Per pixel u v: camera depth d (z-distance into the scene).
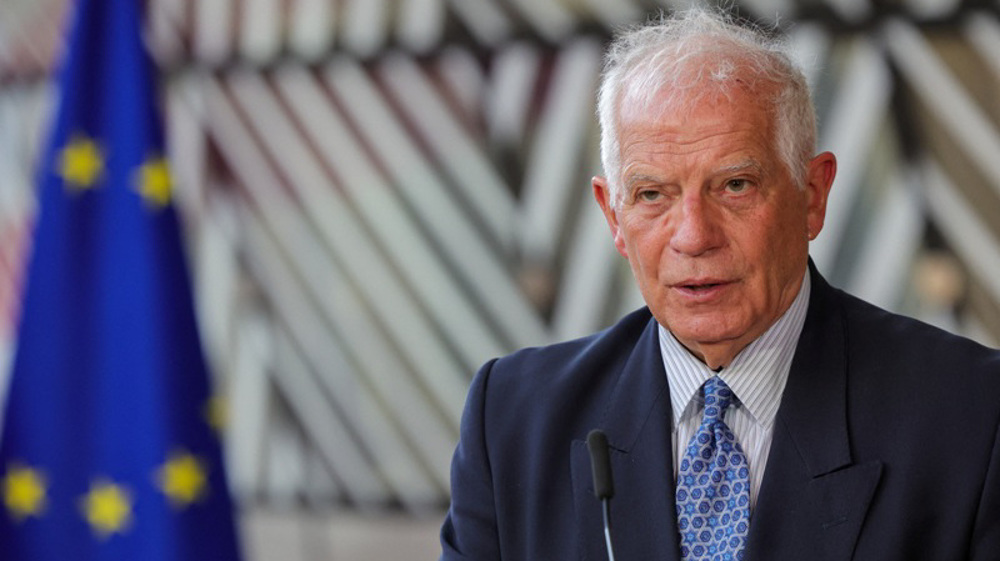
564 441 5.32
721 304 4.84
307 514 13.37
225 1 13.82
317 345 13.42
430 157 12.88
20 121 14.85
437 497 12.87
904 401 4.92
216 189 13.89
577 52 12.08
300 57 13.48
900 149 10.91
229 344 13.77
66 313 8.94
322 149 13.41
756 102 4.74
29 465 8.88
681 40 4.87
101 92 9.17
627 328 5.59
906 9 10.80
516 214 12.45
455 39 12.71
